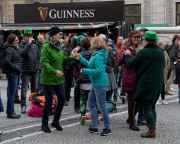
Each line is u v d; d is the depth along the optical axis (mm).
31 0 36062
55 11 25609
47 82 9883
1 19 36688
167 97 16344
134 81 10078
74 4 25297
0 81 21484
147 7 32719
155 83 9320
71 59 10289
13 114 11742
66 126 10766
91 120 10055
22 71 12469
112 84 12195
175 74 15492
